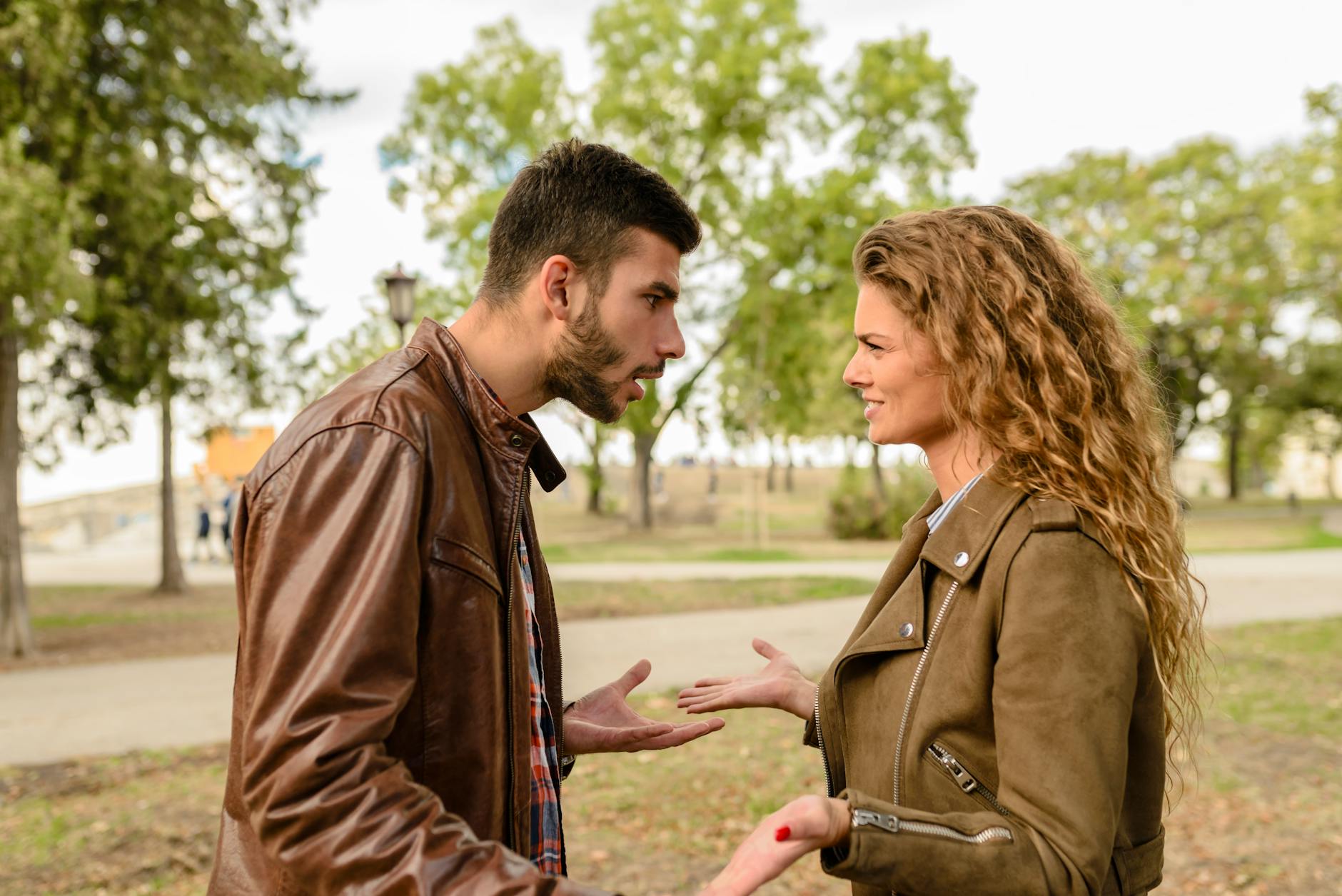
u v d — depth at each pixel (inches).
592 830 174.9
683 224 53.5
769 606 494.0
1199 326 1469.0
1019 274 52.2
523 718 51.6
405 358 51.3
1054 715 43.5
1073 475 48.8
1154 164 1476.4
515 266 53.1
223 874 46.3
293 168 529.0
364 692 40.7
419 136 883.4
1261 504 1835.6
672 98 889.5
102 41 433.1
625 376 53.9
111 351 490.6
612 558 837.2
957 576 49.3
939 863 40.8
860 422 1370.6
